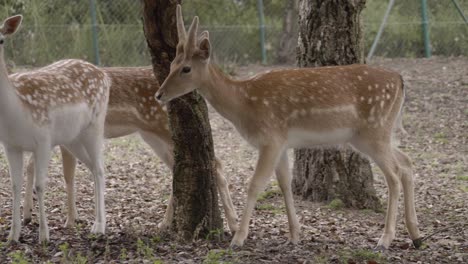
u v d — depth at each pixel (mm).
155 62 10234
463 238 11406
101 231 10961
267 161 10297
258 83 10445
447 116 22922
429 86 26781
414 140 20375
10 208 12930
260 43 31266
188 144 10305
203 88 10156
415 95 25531
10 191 14391
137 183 15594
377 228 12273
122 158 18172
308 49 13469
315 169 13938
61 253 9508
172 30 10031
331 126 10516
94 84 11086
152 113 11977
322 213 13250
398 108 10859
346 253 9758
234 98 10305
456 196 14719
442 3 33531
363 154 10812
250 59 31344
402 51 33156
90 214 12727
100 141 11242
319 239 11180
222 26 30594
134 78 12055
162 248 9875
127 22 28734
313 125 10477
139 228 11375
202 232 10469
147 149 19359
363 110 10578
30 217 11836
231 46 30953
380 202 13789
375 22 32719
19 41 26500
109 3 28469
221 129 22000
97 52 27328
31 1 26469
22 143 9961
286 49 31578
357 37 13312
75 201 12641
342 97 10469
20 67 26234
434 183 15922
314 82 10477
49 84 10305
